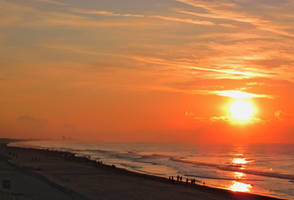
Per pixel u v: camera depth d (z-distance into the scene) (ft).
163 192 138.31
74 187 135.44
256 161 453.58
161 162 370.94
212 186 182.29
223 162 410.31
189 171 269.44
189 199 126.31
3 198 104.37
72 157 357.41
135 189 141.79
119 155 510.17
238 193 146.92
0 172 175.11
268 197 141.38
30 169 196.85
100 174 193.88
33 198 109.19
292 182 212.84
